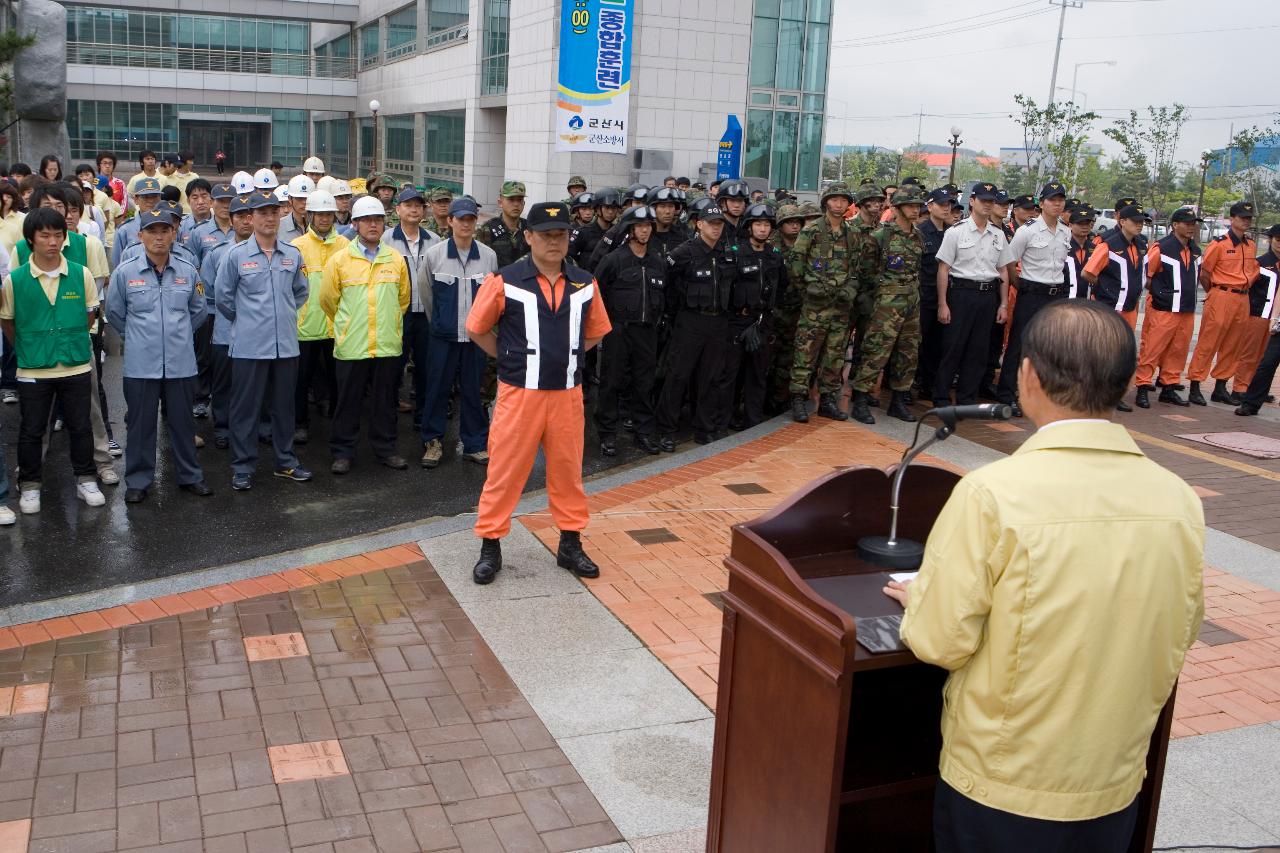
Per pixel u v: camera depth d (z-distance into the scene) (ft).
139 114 149.07
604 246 29.58
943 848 8.09
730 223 28.48
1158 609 7.36
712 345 28.32
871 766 8.93
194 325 23.22
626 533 21.65
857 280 30.50
